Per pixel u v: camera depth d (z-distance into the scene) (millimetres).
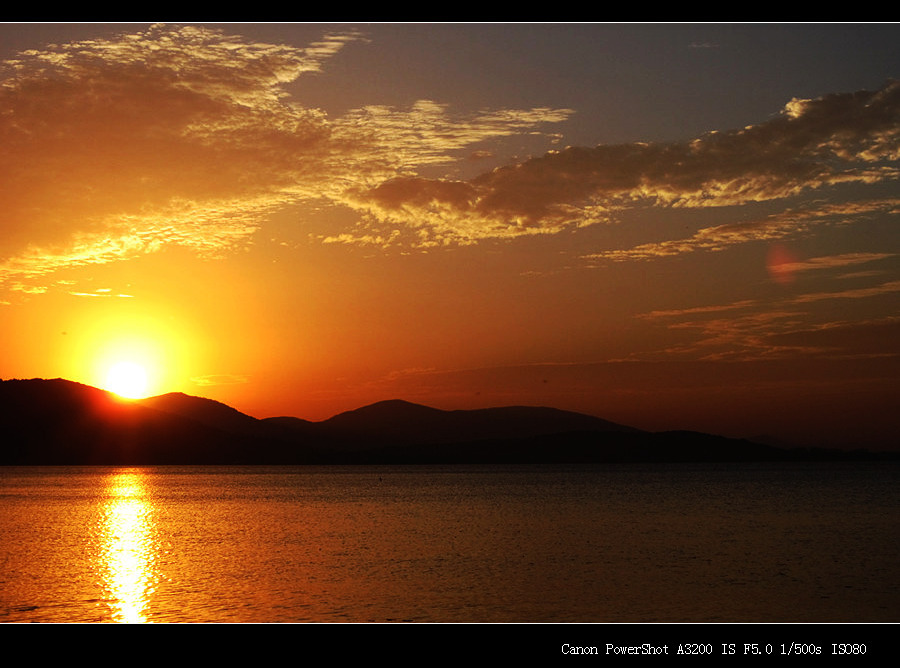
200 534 62969
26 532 64938
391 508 93312
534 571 42250
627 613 32406
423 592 36688
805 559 46312
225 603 34469
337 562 45969
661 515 78125
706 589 37219
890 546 52281
